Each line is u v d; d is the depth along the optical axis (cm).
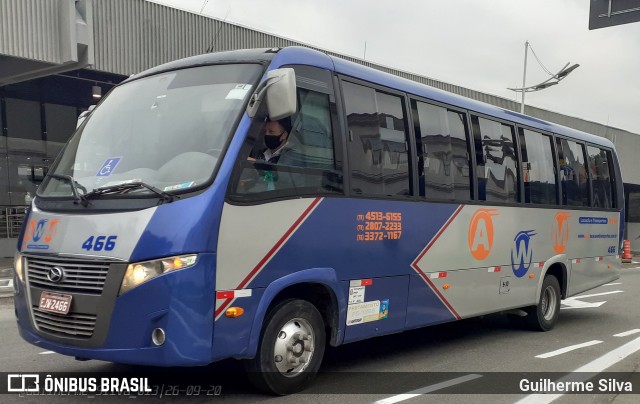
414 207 651
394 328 626
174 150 485
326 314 566
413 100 672
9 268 1472
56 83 1912
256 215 477
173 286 424
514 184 837
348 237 565
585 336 883
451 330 907
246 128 479
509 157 831
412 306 649
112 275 429
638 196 4406
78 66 1433
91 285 438
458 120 742
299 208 516
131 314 425
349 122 581
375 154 607
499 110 831
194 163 468
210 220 442
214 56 556
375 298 598
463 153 740
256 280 476
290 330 515
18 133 1839
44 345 464
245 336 469
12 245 1741
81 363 625
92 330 435
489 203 776
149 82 564
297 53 543
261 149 489
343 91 582
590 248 1034
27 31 1331
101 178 489
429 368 655
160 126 510
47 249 469
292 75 472
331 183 552
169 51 1681
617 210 1131
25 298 482
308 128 536
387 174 620
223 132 478
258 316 477
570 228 970
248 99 492
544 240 898
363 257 582
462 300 728
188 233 432
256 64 521
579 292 1005
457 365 675
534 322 901
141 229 430
